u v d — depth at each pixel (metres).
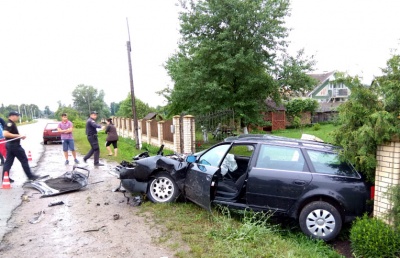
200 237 3.99
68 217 4.88
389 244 3.61
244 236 3.89
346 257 3.99
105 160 10.52
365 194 4.21
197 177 4.84
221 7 12.66
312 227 4.33
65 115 9.67
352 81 4.28
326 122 32.16
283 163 4.61
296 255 3.47
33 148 15.04
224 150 5.16
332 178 4.32
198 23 13.42
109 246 3.80
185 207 5.17
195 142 11.83
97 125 9.45
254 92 13.90
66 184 6.77
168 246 3.76
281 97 15.27
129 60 15.03
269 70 13.77
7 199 5.88
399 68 4.09
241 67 12.88
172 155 6.28
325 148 4.59
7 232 4.30
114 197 5.98
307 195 4.32
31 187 6.75
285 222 4.98
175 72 15.98
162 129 14.59
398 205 3.73
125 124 22.84
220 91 12.88
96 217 4.85
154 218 4.72
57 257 3.55
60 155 12.18
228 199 4.88
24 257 3.57
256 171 4.64
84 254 3.60
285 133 22.91
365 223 3.90
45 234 4.22
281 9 13.15
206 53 13.14
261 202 4.60
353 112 4.20
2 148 9.25
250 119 13.77
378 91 4.16
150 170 5.38
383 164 3.99
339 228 4.23
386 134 3.77
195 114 14.07
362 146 4.06
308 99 31.89
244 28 12.59
